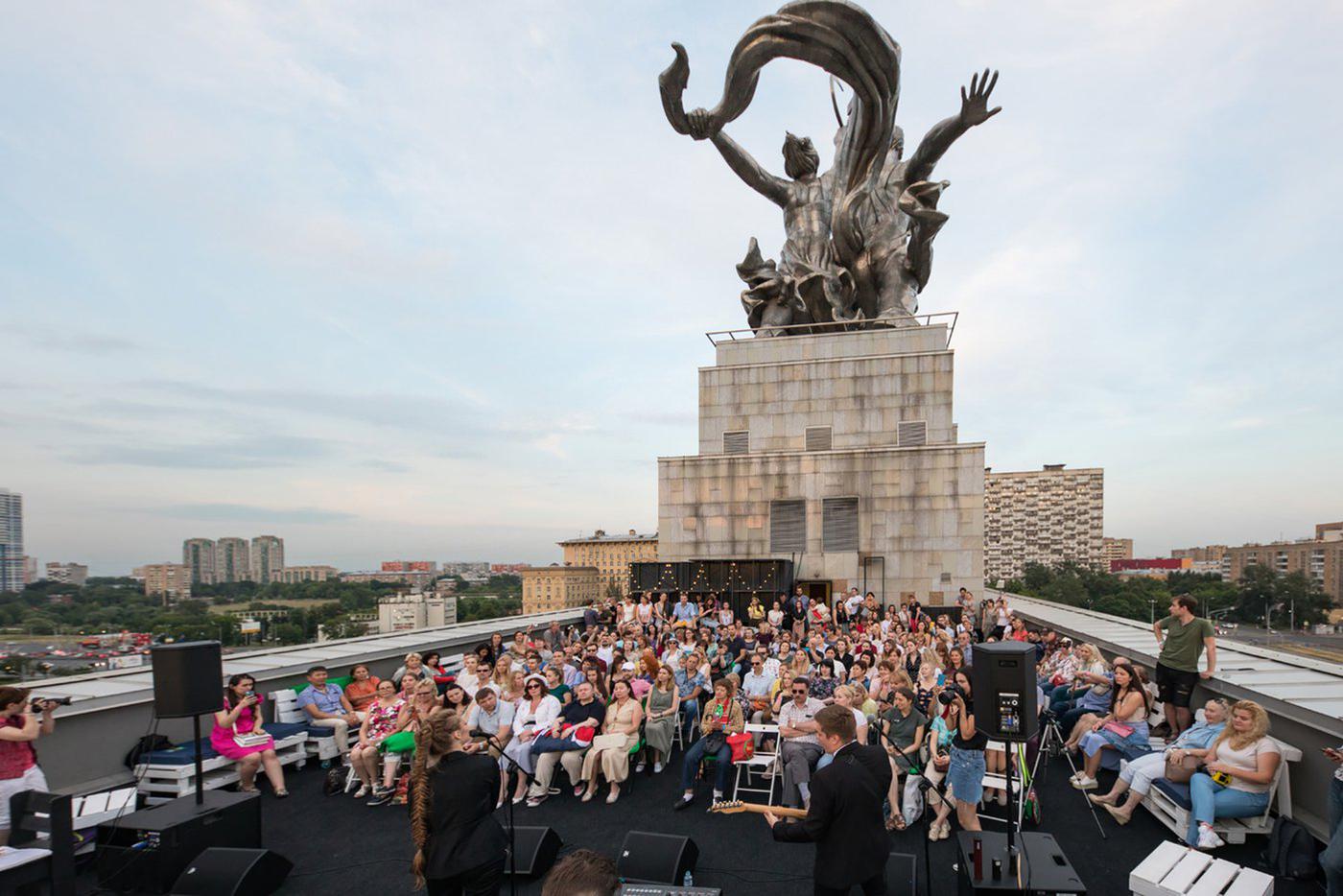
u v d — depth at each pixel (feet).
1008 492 583.58
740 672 48.91
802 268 114.93
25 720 24.62
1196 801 25.57
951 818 30.30
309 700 38.86
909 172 105.60
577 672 41.75
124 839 26.61
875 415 100.68
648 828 30.42
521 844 25.79
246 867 23.90
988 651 19.29
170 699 26.22
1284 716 27.43
